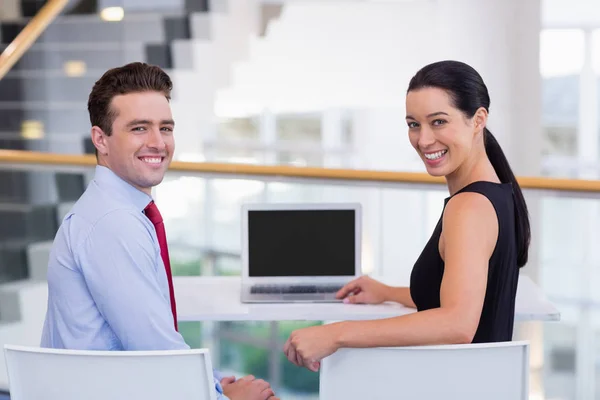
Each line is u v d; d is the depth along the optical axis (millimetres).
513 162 5570
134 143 1900
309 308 2430
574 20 8102
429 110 1922
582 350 3604
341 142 7383
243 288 2623
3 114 5023
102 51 5258
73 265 1856
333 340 1739
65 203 4086
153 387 1687
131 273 1816
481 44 5613
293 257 2686
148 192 1996
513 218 1949
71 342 1884
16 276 4125
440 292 1840
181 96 5652
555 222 3672
